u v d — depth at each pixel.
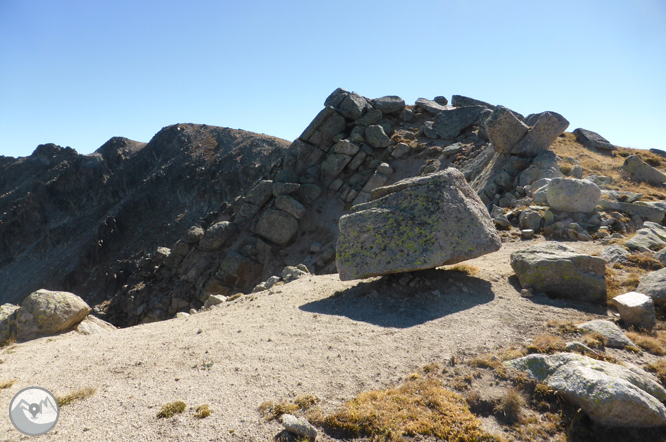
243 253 35.56
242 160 139.75
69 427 5.96
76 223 134.00
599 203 18.88
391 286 12.48
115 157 166.25
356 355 8.21
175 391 7.02
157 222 126.38
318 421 5.96
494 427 5.77
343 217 13.04
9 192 170.62
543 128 25.97
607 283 11.18
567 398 6.09
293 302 13.17
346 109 44.44
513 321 9.31
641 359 7.30
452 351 8.02
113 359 8.73
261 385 7.14
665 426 5.46
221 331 10.52
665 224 17.91
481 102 45.84
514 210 19.94
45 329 11.45
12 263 123.50
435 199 12.30
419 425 5.70
